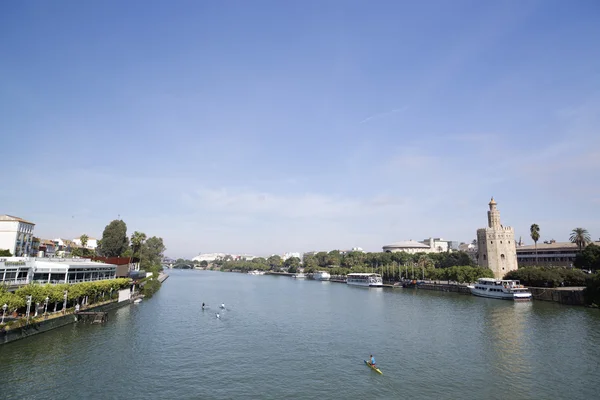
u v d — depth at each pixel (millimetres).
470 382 53469
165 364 59781
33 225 168750
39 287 72438
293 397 48281
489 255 192375
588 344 72688
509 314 107812
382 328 89188
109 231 188250
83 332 76438
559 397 48500
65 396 46219
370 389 51031
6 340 62219
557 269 151500
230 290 188500
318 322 97062
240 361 62250
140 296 133750
